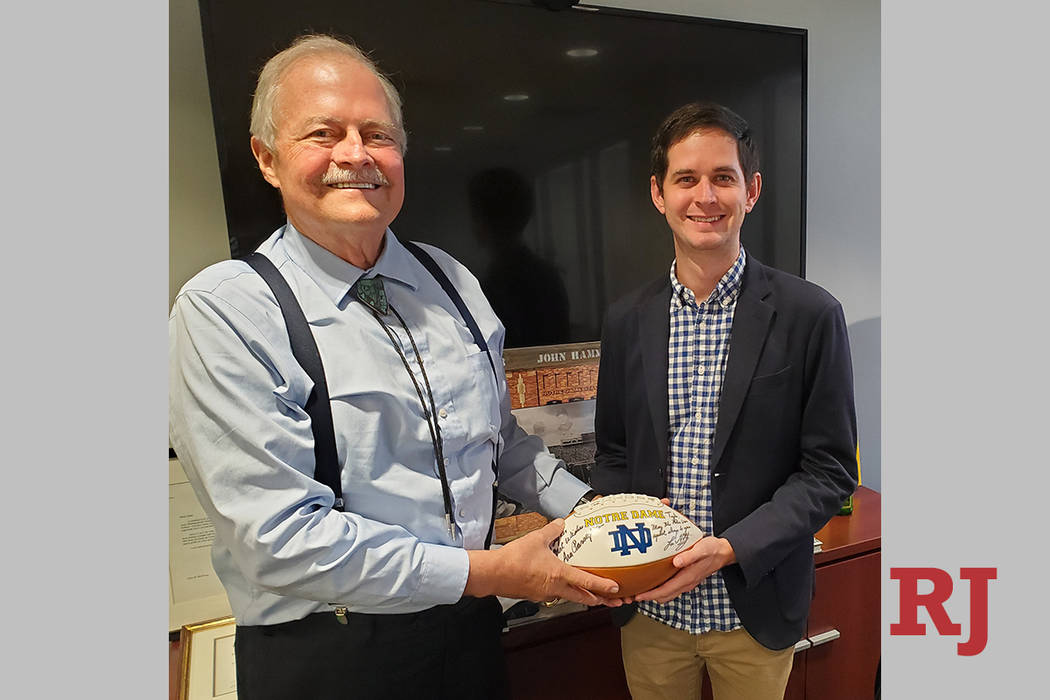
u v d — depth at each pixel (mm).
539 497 1246
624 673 1451
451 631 1025
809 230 1991
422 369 996
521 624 1349
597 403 1352
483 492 1067
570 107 1509
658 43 1568
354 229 926
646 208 1619
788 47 1702
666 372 1201
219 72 1243
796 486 1128
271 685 964
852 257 2053
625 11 1521
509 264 1504
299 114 899
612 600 1078
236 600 988
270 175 980
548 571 1009
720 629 1188
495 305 1505
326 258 972
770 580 1171
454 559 933
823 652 1581
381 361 967
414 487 965
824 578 1555
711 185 1088
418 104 1386
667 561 1059
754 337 1130
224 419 854
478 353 1088
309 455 897
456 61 1398
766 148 1726
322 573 856
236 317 878
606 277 1603
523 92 1462
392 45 1350
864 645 1618
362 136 923
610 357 1298
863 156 2008
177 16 1330
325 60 916
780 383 1125
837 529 1651
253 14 1250
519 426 1405
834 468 1127
